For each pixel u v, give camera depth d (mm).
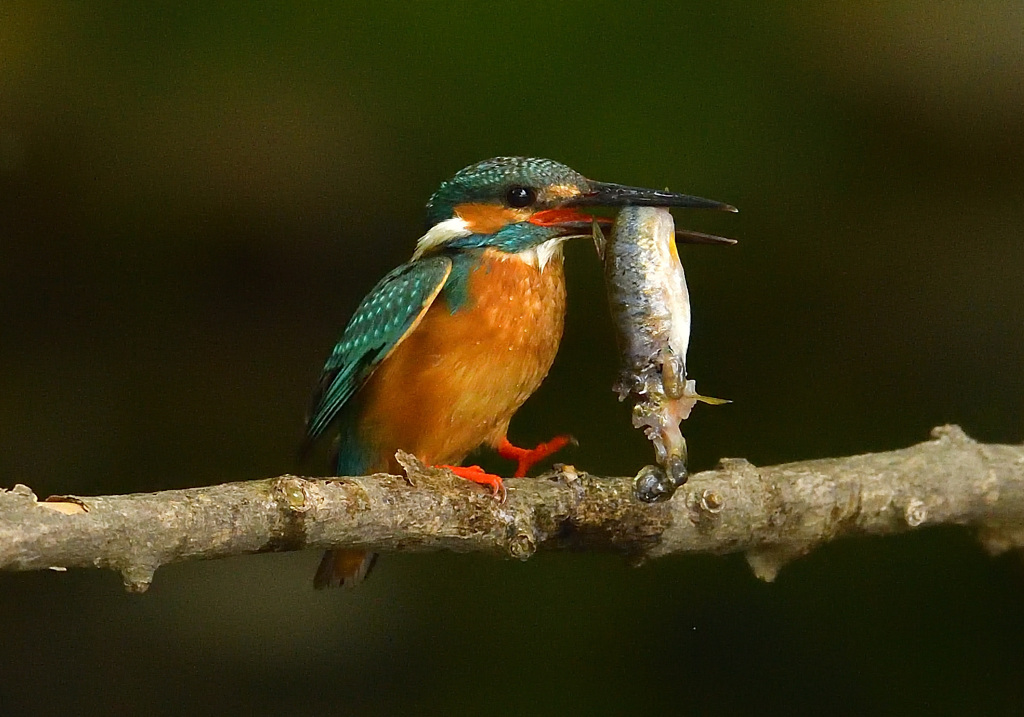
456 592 10688
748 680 9695
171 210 11547
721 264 10703
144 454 11500
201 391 11719
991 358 10805
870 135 10883
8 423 11477
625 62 10469
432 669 10398
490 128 10422
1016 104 10797
